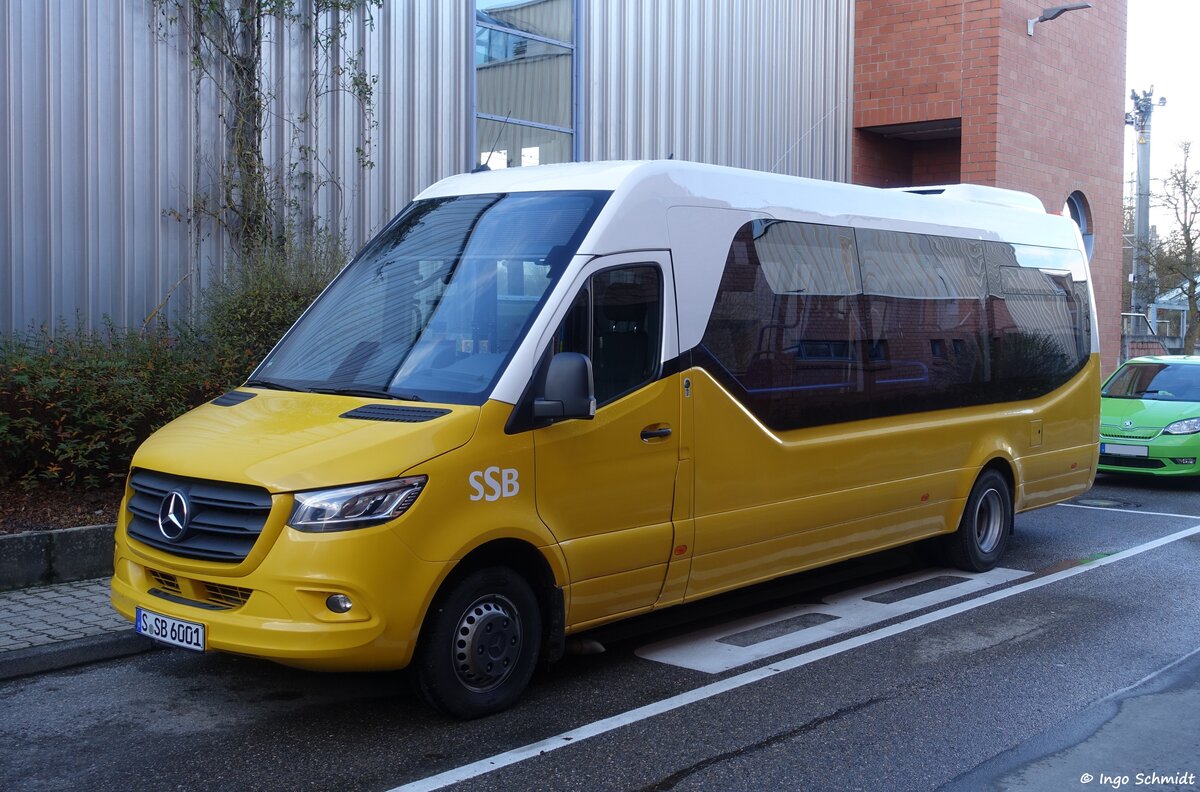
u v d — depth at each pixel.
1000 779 4.86
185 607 5.24
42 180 9.84
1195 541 10.43
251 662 6.47
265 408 5.82
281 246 10.86
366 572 4.98
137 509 5.59
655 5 15.77
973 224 9.14
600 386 5.96
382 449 5.13
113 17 10.23
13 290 9.69
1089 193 21.67
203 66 10.77
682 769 4.95
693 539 6.47
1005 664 6.55
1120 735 5.40
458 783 4.78
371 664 5.06
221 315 9.84
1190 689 6.10
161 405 8.95
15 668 6.14
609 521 5.99
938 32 19.02
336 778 4.83
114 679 6.16
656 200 6.41
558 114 14.64
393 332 6.12
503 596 5.56
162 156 10.59
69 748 5.16
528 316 5.77
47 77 9.84
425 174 12.84
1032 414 9.50
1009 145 18.98
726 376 6.70
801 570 7.34
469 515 5.31
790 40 18.16
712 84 16.70
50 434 8.47
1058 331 9.98
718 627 7.39
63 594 7.40
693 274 6.54
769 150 17.81
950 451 8.57
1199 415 13.51
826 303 7.52
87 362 8.87
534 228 6.21
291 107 11.55
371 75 12.22
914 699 5.91
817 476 7.36
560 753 5.12
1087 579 8.84
